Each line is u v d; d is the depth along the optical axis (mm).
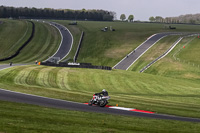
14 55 174375
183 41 194625
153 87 85312
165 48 181875
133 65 152625
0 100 33688
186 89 85812
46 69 103500
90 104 37312
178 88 86750
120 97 52531
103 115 28719
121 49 190250
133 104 41562
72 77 90000
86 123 23250
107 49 192750
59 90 55969
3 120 21328
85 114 28281
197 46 175125
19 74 82875
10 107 28500
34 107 30344
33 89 51562
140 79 97625
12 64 130750
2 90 45688
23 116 23781
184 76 123625
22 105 31203
